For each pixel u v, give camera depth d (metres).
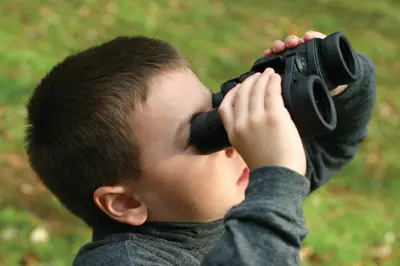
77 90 1.68
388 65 9.03
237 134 1.43
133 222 1.67
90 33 8.04
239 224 1.33
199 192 1.63
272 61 1.67
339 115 2.11
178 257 1.66
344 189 5.68
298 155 1.38
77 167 1.67
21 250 3.98
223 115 1.47
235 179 1.69
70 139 1.66
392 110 7.50
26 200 4.57
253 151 1.40
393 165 6.19
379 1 11.70
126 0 9.31
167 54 1.74
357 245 4.68
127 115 1.62
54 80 1.77
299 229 1.34
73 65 1.76
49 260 3.93
